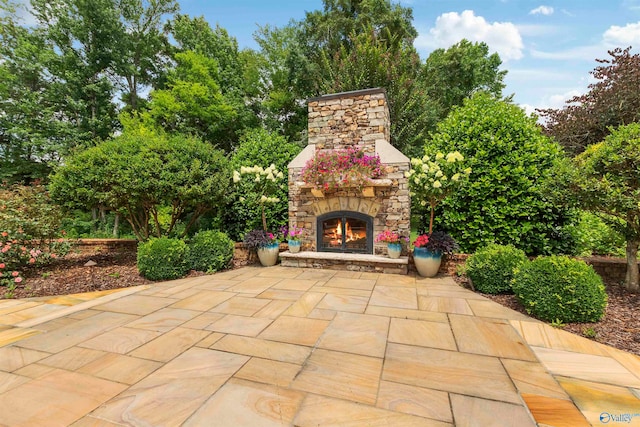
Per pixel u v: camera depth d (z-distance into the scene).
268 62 17.30
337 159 6.26
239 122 16.42
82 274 5.82
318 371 2.47
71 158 6.14
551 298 3.45
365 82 11.28
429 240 5.67
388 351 2.82
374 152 6.50
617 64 11.12
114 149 6.26
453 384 2.28
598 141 11.31
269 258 6.79
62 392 2.18
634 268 4.38
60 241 6.43
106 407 2.01
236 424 1.84
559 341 3.01
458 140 6.13
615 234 5.43
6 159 14.37
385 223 6.34
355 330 3.31
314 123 6.99
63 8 14.11
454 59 15.45
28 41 13.83
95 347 2.91
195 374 2.42
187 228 7.84
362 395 2.14
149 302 4.30
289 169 7.02
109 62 15.45
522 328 3.34
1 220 5.45
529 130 5.77
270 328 3.37
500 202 5.70
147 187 5.96
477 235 5.89
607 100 10.65
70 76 13.76
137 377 2.38
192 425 1.84
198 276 5.91
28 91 13.69
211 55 16.98
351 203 6.54
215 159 7.26
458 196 5.97
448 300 4.33
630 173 3.96
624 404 2.03
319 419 1.89
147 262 5.49
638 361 2.61
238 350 2.84
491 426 1.82
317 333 3.23
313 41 15.27
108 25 14.46
